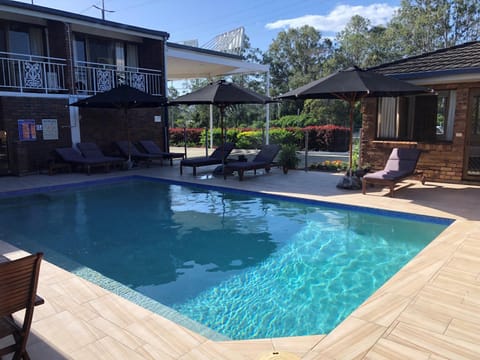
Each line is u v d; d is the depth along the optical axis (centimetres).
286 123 2905
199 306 380
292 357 242
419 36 3719
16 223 674
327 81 782
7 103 1070
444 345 265
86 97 1244
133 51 1516
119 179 1075
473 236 511
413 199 748
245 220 680
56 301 344
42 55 1288
